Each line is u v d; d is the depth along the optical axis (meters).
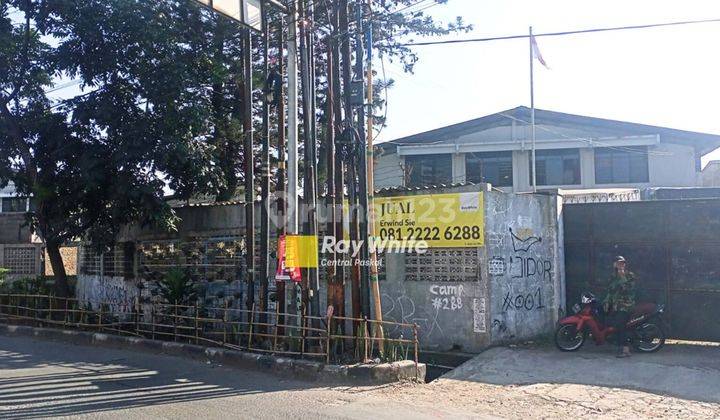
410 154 29.14
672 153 26.17
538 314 11.05
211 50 13.48
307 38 9.61
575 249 11.70
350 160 9.65
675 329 10.64
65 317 13.05
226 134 14.55
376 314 9.37
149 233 15.13
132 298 13.86
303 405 6.96
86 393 7.55
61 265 14.78
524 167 27.86
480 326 9.99
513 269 10.57
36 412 6.61
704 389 7.48
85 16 12.19
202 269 13.75
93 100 12.84
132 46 12.39
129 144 12.14
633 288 9.62
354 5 10.46
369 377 8.14
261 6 8.67
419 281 10.66
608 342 9.59
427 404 7.06
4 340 12.72
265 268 10.47
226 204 13.37
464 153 28.70
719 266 10.37
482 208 10.06
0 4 13.08
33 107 13.94
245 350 9.69
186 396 7.43
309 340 9.16
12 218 27.30
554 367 8.75
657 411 6.71
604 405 6.97
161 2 12.73
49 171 13.93
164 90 12.11
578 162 27.33
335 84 10.20
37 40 13.76
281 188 10.09
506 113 28.09
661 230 10.90
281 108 10.44
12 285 17.66
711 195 15.52
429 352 10.17
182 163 12.16
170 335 11.39
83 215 13.84
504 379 8.32
